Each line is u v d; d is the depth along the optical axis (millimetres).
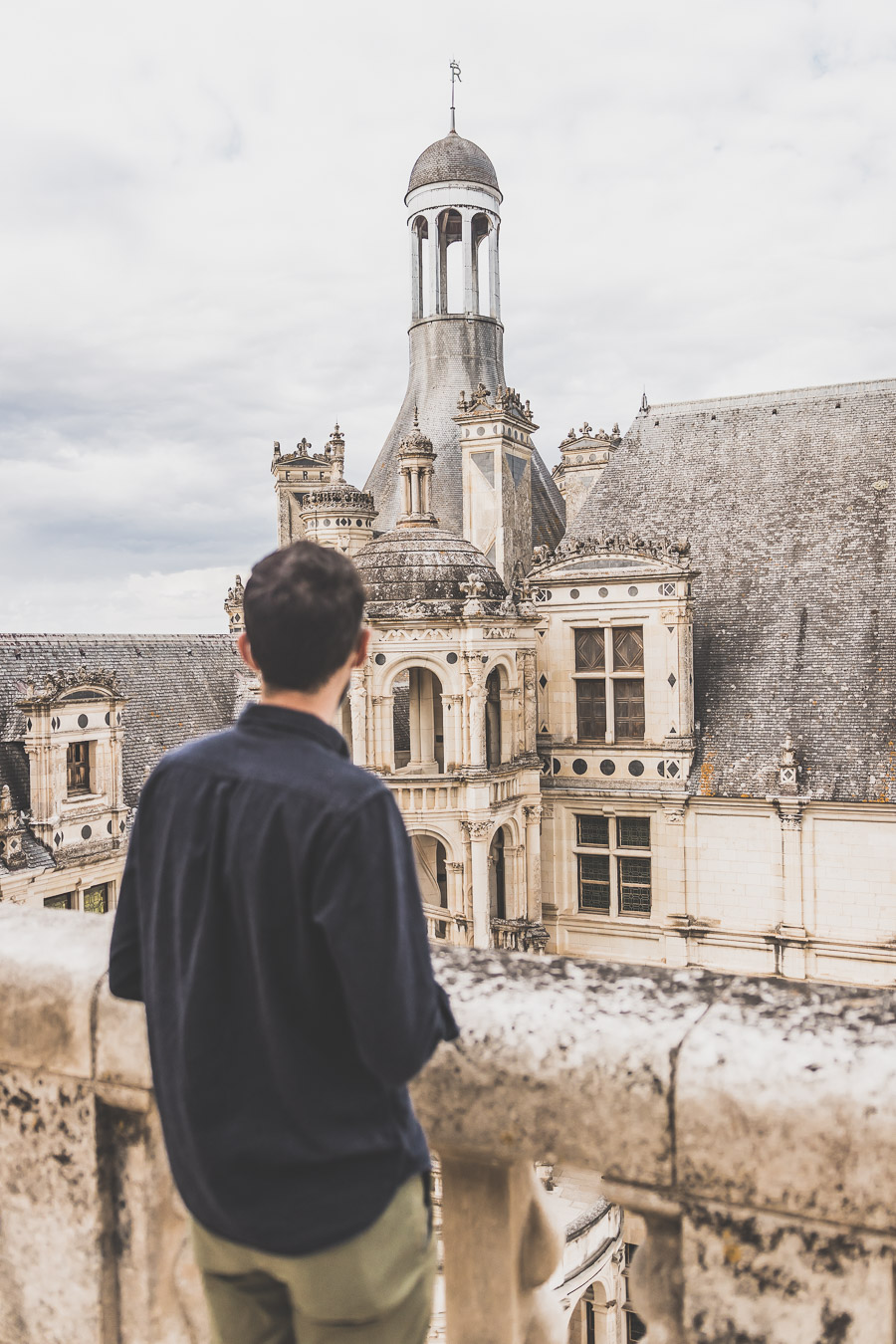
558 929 36656
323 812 2680
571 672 36375
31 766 33531
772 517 37938
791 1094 3074
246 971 2775
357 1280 2775
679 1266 3352
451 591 32812
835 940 31781
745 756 33781
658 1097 3246
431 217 64500
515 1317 3738
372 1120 2811
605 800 35438
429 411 63375
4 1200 4316
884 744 32031
